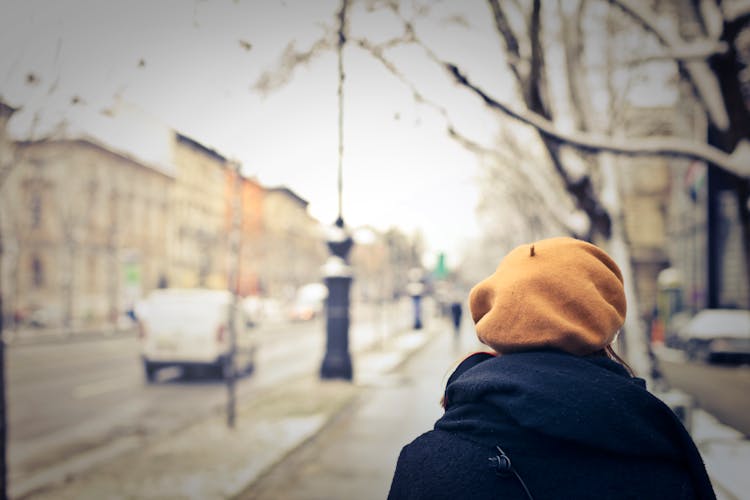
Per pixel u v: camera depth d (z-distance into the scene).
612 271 1.20
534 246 1.20
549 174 7.90
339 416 8.24
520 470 0.97
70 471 5.85
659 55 4.46
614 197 6.77
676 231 30.89
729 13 4.13
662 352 20.88
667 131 8.87
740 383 12.90
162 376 13.46
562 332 1.06
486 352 1.29
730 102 4.46
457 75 3.92
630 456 0.97
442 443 1.06
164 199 42.47
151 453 6.23
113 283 34.88
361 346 20.77
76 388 11.65
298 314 40.97
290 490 5.19
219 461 5.91
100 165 34.59
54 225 34.00
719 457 5.47
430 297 68.25
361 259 64.25
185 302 12.80
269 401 9.48
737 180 4.52
